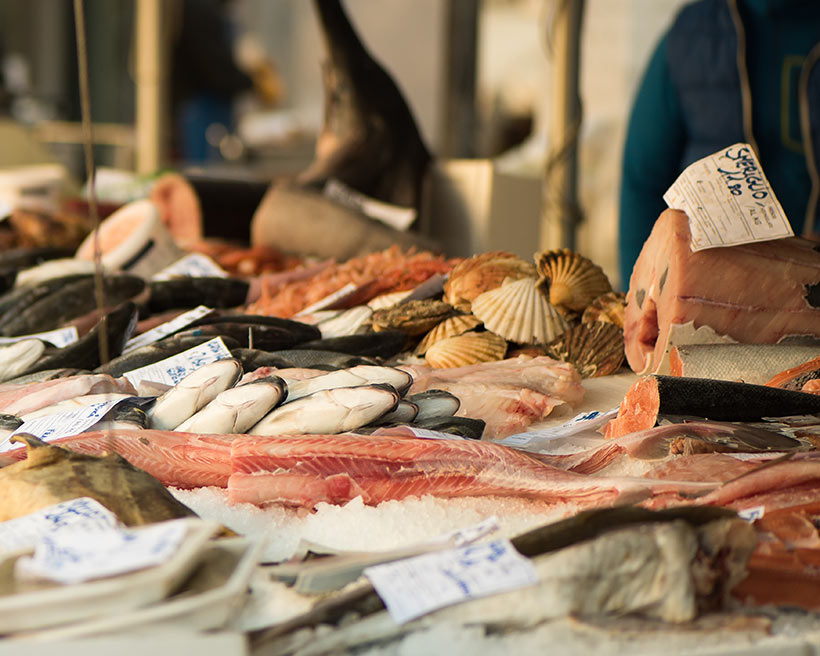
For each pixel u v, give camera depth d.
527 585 1.13
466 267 2.75
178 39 9.38
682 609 1.15
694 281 2.13
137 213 3.60
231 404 1.75
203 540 1.08
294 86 13.64
